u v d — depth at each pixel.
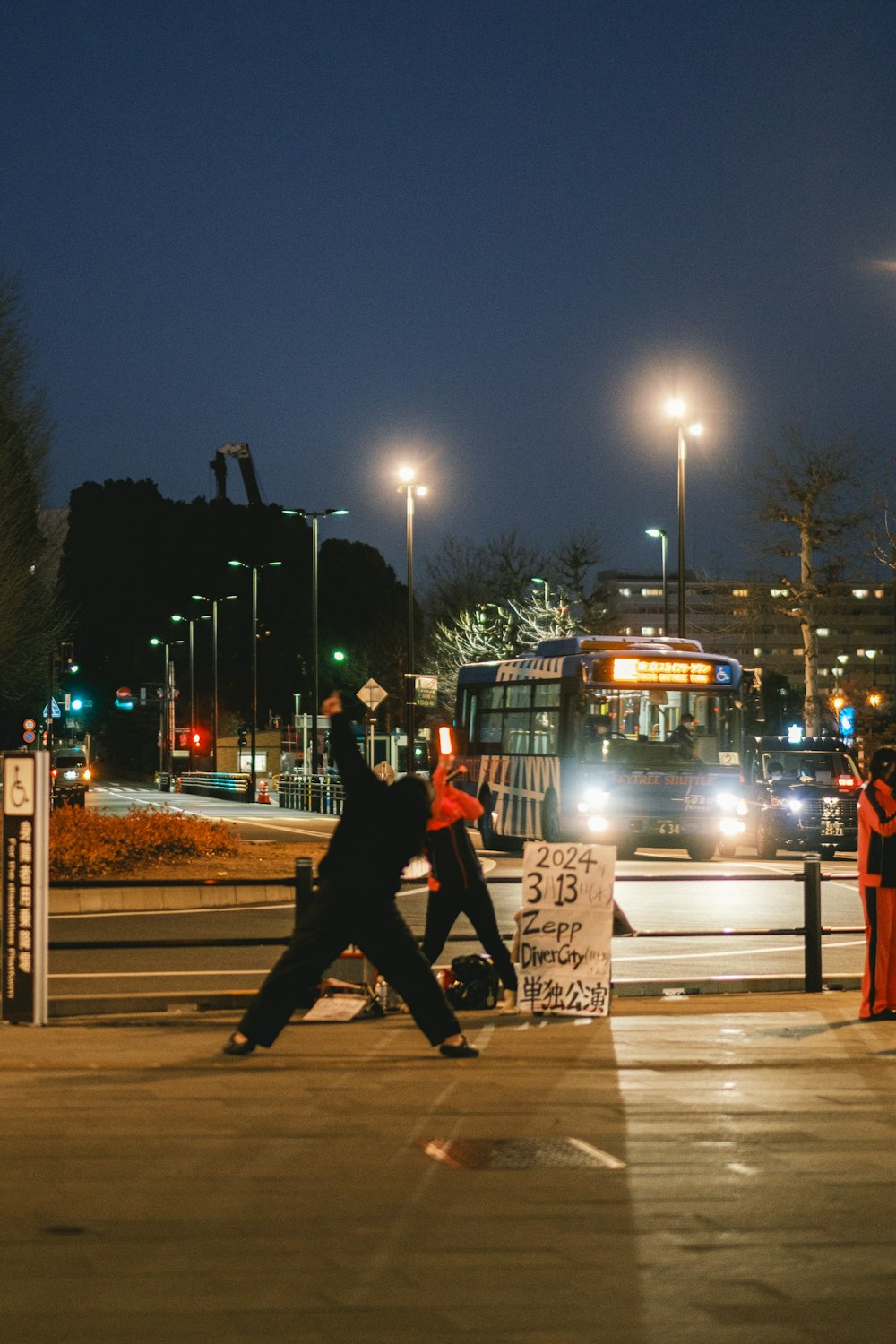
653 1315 5.06
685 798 27.80
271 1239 5.86
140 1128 7.73
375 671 97.19
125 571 116.56
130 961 15.60
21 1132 7.66
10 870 10.97
